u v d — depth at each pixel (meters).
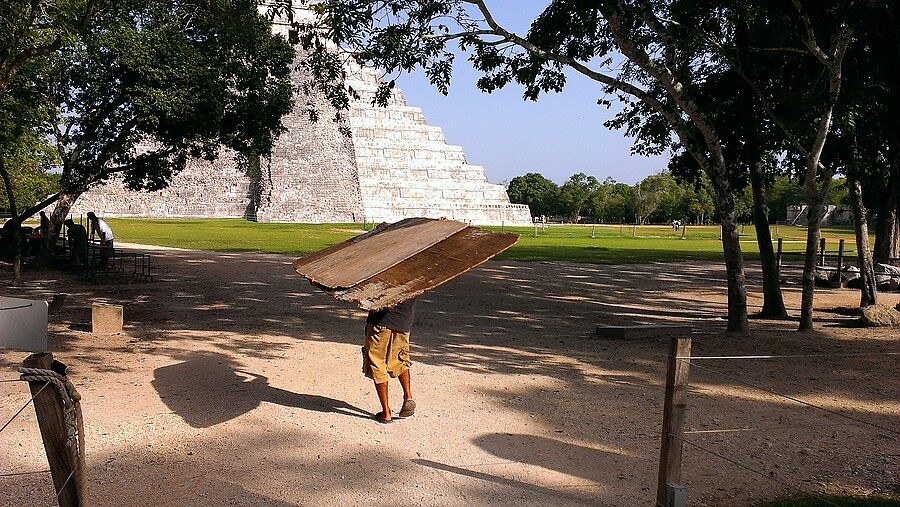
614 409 8.49
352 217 77.56
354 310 16.08
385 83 14.21
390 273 6.53
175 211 84.94
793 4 12.79
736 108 15.46
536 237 56.88
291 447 6.96
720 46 14.20
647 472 6.53
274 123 22.92
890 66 11.72
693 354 11.46
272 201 77.06
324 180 78.88
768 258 16.56
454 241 7.12
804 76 15.39
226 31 18.73
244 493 5.84
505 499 5.86
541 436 7.46
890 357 11.45
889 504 5.82
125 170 24.69
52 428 4.03
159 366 10.18
